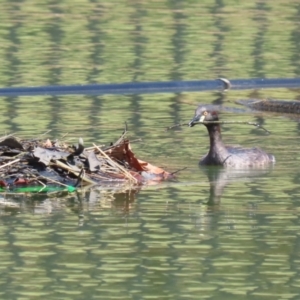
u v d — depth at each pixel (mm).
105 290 10336
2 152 14422
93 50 26578
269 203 13438
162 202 13453
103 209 13117
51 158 14297
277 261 11172
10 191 13914
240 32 29062
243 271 10859
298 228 12305
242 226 12391
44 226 12352
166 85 22594
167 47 27062
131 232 12125
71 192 13945
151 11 31766
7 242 11734
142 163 15023
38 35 28266
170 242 11773
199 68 24750
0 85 22219
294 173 15211
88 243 11719
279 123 19266
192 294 10242
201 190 14125
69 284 10492
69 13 31359
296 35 28812
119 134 17422
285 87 23328
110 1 33219
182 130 18094
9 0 33188
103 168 14602
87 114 19297
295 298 10172
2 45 26969
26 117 18844
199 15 31297
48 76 23375
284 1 33500
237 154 15703
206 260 11188
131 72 24031
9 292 10266
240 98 21859
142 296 10195
